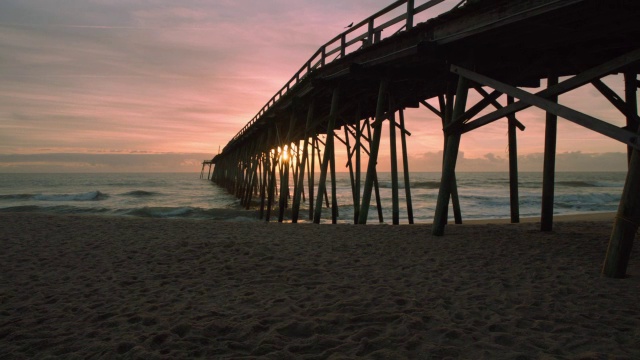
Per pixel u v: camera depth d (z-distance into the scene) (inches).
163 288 179.8
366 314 139.1
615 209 790.5
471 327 126.2
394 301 153.9
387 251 249.8
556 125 307.3
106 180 2999.5
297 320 135.7
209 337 124.0
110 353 112.3
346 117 590.2
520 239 280.8
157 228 364.5
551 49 263.7
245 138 1056.2
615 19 198.8
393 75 347.6
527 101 204.7
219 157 2059.5
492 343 114.0
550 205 313.9
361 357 107.7
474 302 151.6
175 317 141.6
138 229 357.7
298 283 184.4
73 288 180.9
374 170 376.8
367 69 340.5
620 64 167.9
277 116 676.1
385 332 124.3
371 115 566.6
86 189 1787.6
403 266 211.5
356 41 359.9
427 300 154.6
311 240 294.7
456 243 268.8
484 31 220.5
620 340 114.7
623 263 177.5
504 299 154.1
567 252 235.8
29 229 352.2
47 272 209.3
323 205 948.6
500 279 181.2
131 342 118.6
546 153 312.3
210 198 1224.8
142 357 109.1
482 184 2149.4
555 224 376.5
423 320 133.2
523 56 269.7
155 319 139.3
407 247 260.2
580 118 178.7
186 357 109.9
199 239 302.5
